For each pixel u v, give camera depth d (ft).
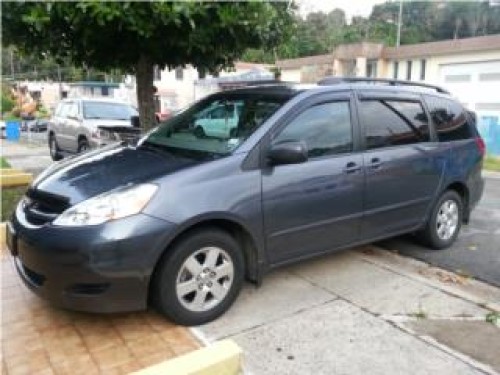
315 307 13.44
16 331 11.51
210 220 11.96
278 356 11.07
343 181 14.40
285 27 20.76
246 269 13.19
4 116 140.97
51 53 21.18
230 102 14.93
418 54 84.58
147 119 22.75
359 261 17.13
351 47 95.25
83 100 40.09
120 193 11.06
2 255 16.16
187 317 11.87
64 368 10.19
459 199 19.10
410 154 16.47
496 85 72.33
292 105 13.70
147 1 15.47
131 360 10.53
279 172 13.05
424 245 18.66
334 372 10.59
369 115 15.58
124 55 21.18
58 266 10.61
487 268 16.93
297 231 13.56
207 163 12.17
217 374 9.39
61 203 11.46
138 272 10.84
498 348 11.71
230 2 17.12
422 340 11.94
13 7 16.67
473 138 19.52
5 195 22.85
